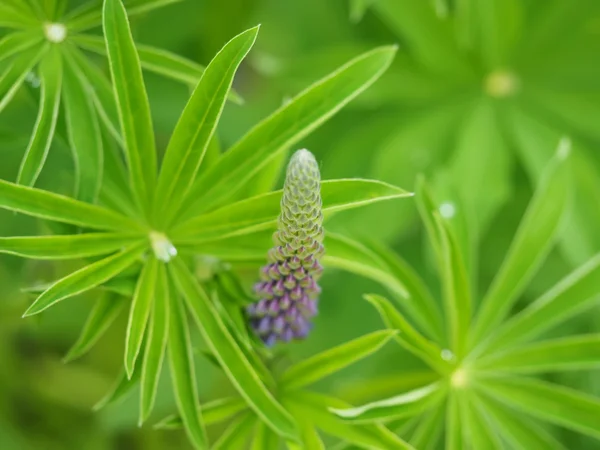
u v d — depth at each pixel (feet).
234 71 1.71
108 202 1.84
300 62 2.35
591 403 1.95
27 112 2.11
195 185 1.81
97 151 1.82
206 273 1.86
